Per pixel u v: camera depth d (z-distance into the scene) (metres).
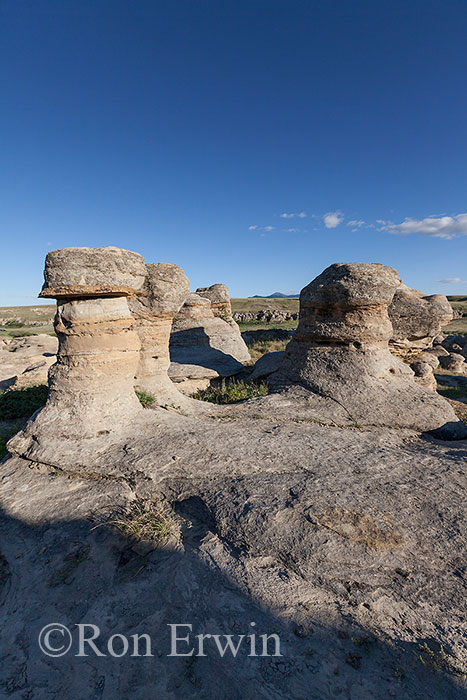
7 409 8.95
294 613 3.14
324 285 8.65
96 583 3.57
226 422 6.75
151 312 8.35
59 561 3.84
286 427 6.41
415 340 12.55
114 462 5.09
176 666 2.83
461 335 29.27
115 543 4.00
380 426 7.18
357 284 8.27
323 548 3.60
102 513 4.42
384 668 2.71
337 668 2.72
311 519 3.91
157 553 3.87
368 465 5.07
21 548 4.05
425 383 12.59
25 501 4.70
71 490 4.82
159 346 8.66
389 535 3.72
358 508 4.07
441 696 2.52
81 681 2.80
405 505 4.16
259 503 4.19
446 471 4.97
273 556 3.64
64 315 5.93
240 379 12.82
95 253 5.67
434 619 3.01
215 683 2.70
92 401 5.92
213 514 4.20
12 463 5.55
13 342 23.08
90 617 3.26
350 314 8.53
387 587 3.28
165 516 4.34
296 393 8.40
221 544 3.88
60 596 3.47
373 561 3.48
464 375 18.48
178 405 8.01
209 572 3.58
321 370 8.62
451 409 7.71
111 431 5.77
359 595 3.23
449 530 3.79
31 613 3.34
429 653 2.77
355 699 2.53
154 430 5.94
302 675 2.70
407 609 3.10
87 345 5.96
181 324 14.36
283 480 4.66
